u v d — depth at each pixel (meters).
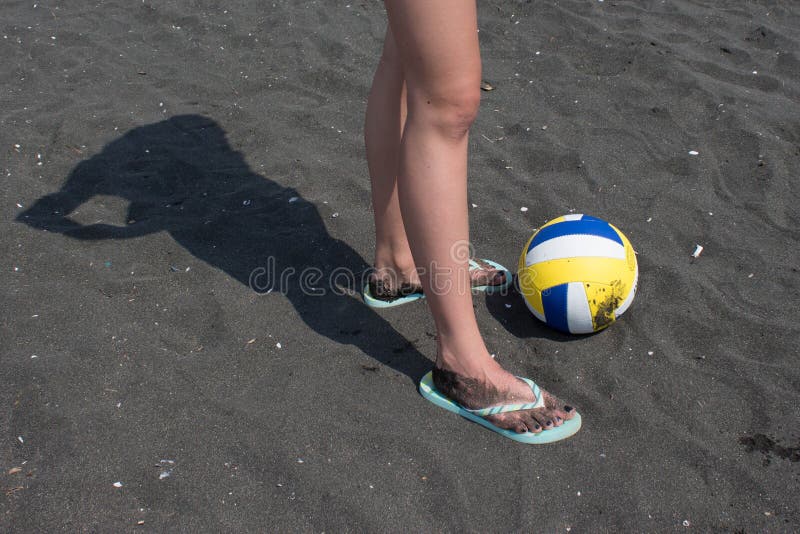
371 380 2.23
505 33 4.66
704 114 3.77
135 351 2.30
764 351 2.32
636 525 1.77
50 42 4.59
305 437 2.00
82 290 2.57
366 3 5.12
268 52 4.53
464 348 1.98
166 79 4.21
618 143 3.56
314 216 3.06
